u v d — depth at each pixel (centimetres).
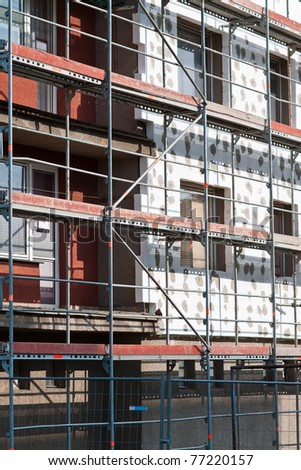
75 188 1930
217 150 2133
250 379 2150
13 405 1577
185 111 1961
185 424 1948
